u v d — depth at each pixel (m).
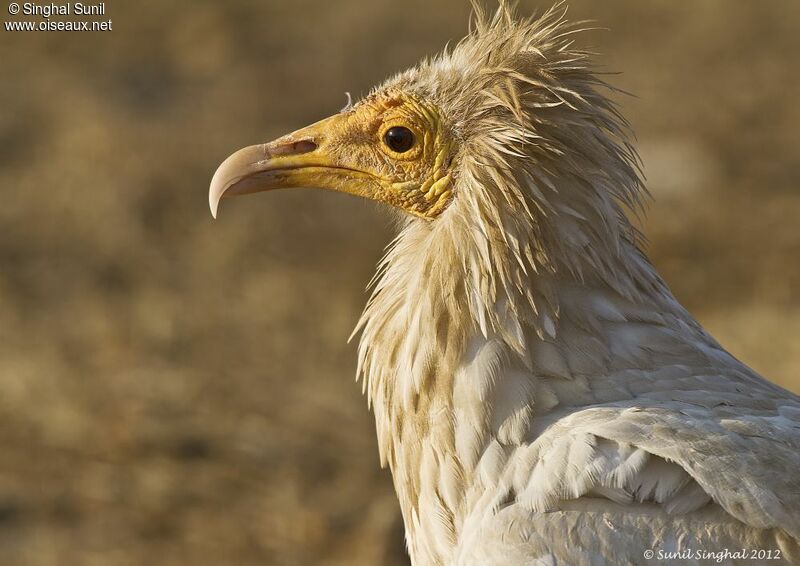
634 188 6.21
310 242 19.23
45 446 13.98
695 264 18.19
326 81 25.53
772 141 22.67
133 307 17.22
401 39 27.89
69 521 12.84
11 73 25.70
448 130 6.42
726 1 29.05
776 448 5.52
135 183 20.70
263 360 15.95
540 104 6.00
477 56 6.41
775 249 18.41
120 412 14.55
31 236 19.23
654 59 26.66
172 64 26.38
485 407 5.87
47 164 21.55
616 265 6.05
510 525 5.54
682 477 5.43
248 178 6.86
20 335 16.38
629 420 5.59
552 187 5.91
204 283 18.05
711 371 6.10
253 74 25.80
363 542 12.24
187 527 12.73
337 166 6.78
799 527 5.29
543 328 5.89
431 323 6.05
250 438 14.17
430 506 6.12
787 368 14.52
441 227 6.20
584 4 29.28
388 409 6.35
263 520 12.77
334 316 17.05
